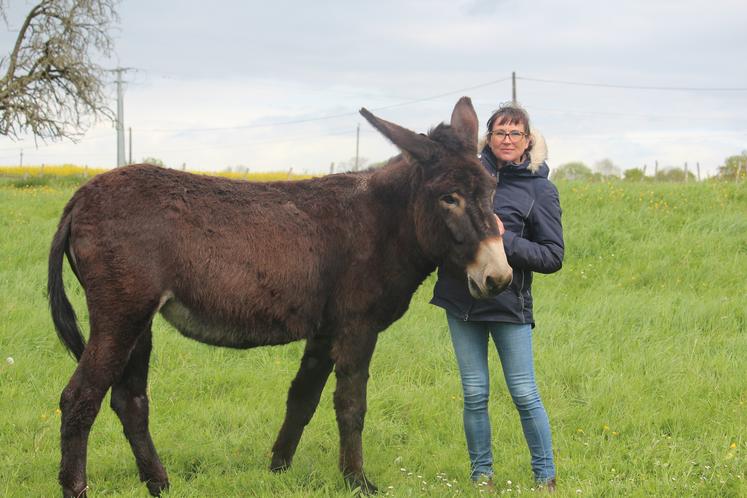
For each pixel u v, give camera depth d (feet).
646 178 71.97
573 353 21.33
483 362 13.67
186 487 13.75
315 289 13.67
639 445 15.46
